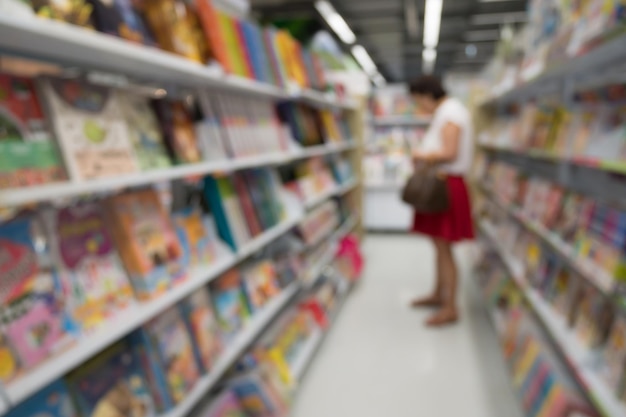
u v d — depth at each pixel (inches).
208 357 59.1
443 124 109.3
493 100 147.3
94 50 41.9
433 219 115.1
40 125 39.6
